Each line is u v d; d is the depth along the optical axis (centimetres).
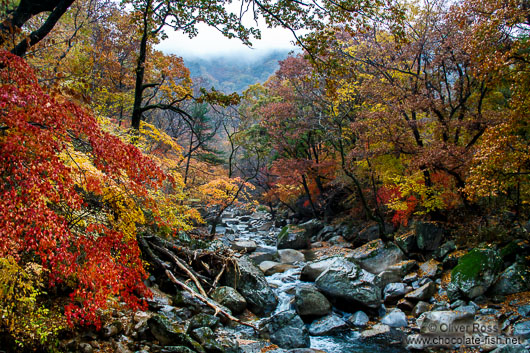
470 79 1449
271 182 3184
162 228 1055
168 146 1688
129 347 657
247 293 1045
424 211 1584
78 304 632
